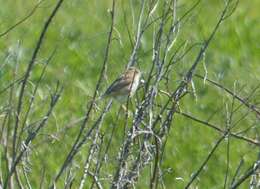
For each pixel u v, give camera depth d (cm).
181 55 1162
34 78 1845
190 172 1591
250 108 1123
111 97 1218
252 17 2516
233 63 2086
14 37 1997
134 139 1070
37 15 2142
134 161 1039
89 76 1980
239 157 1616
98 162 1053
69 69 1988
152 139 1104
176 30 1070
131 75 1226
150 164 1088
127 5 2133
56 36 2111
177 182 1560
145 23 1039
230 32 2272
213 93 1834
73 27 2198
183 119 1714
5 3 2184
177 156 1638
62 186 1403
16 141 1099
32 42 2044
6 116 1073
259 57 2166
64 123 1569
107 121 1552
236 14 2453
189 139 1689
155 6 1036
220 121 1703
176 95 1053
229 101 1562
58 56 2020
